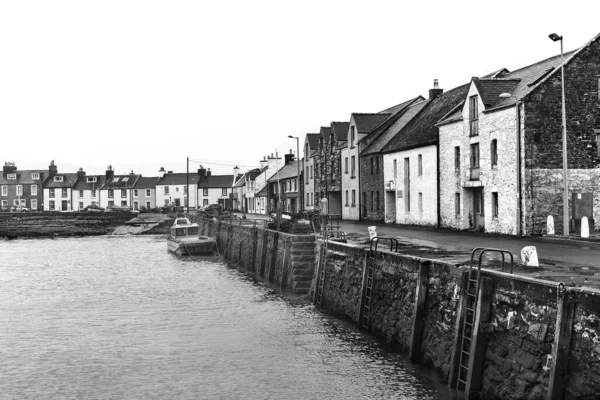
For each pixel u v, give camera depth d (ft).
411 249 84.84
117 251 201.98
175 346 71.46
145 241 248.52
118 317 88.84
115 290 114.62
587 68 114.42
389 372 57.47
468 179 132.16
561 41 106.93
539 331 41.06
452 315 53.42
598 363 35.76
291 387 55.77
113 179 488.02
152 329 80.59
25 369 63.72
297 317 84.84
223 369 62.03
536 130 113.50
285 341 71.51
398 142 170.60
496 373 45.62
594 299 36.14
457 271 53.01
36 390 57.31
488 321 46.96
